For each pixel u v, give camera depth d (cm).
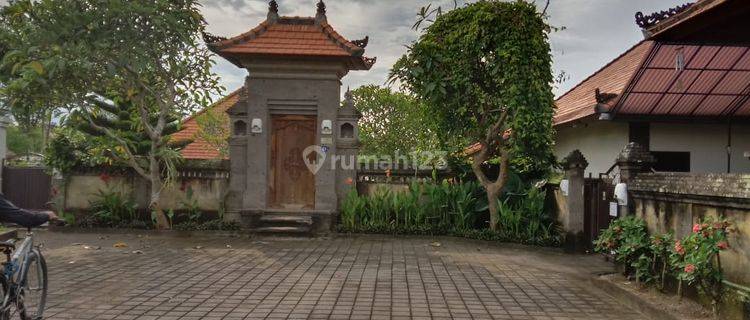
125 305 611
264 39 1302
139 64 1130
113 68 1109
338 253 1016
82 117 1269
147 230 1268
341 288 716
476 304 646
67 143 1333
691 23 657
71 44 1086
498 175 1344
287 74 1321
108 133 1254
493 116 1227
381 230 1266
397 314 594
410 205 1275
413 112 2038
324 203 1316
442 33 1215
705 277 572
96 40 1108
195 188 1338
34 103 1181
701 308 590
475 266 906
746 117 1302
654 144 1318
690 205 634
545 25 1169
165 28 1150
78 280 736
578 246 1070
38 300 528
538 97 1141
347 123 1342
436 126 1281
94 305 607
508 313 609
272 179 1368
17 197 1780
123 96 1310
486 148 1241
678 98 1231
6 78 1170
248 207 1309
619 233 768
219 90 1303
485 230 1206
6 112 1233
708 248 551
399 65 1248
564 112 1598
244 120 1330
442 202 1278
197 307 608
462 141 1305
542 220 1195
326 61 1306
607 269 897
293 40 1305
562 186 1121
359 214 1298
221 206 1315
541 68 1155
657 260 677
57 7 1091
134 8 1090
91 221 1288
